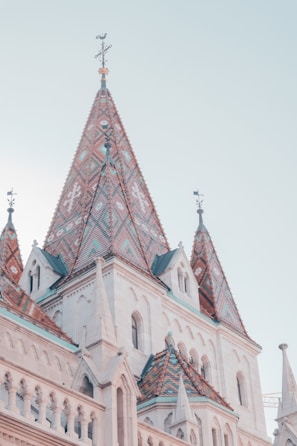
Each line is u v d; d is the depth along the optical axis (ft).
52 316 166.81
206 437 131.34
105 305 101.30
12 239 202.69
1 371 78.07
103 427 89.25
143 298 166.71
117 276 162.09
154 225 195.11
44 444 80.12
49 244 186.50
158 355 156.04
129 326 159.02
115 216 175.22
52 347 134.21
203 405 134.41
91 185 191.11
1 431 76.02
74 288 165.37
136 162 207.31
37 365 129.08
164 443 99.09
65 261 177.78
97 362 95.20
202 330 182.09
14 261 196.85
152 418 131.03
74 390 86.94
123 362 95.30
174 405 131.64
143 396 136.87
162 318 170.40
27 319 135.33
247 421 179.01
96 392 91.50
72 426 84.84
